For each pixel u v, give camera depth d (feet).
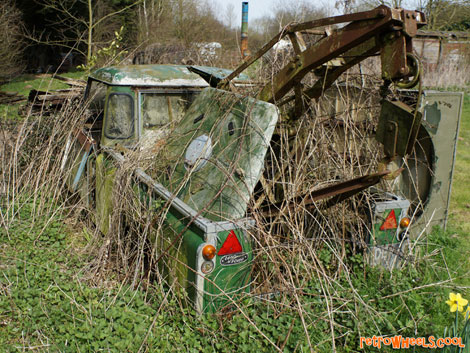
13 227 15.57
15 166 17.84
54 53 71.97
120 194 12.94
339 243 12.80
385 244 12.81
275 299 11.16
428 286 12.57
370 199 12.83
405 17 8.39
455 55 59.88
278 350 9.64
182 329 10.18
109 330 10.12
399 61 8.63
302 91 11.87
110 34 53.78
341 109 16.63
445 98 15.89
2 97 39.68
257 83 14.44
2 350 9.86
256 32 40.81
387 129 9.18
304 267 11.19
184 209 10.63
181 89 16.17
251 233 10.28
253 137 11.06
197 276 9.89
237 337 9.97
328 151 13.97
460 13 65.00
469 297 12.83
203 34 50.29
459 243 16.33
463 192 23.38
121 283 12.48
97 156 15.19
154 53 36.73
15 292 11.59
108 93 15.35
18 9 56.85
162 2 56.08
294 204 11.12
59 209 16.57
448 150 16.39
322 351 9.98
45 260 13.61
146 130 15.72
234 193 10.67
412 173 16.90
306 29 10.51
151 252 11.64
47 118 21.33
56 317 10.65
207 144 12.27
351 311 10.83
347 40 9.23
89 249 14.64
